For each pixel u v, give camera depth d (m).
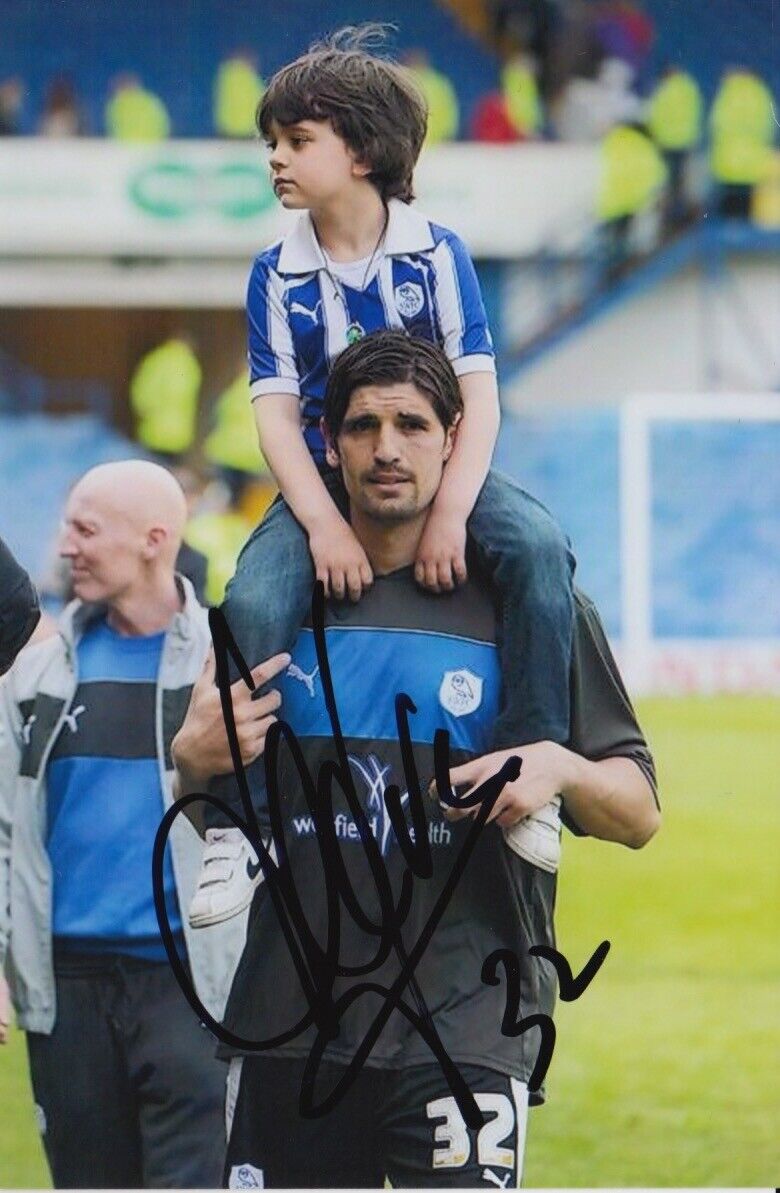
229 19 12.36
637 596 13.61
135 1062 4.33
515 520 4.12
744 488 13.82
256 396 4.12
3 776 4.41
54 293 13.09
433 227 4.12
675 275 14.02
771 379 14.40
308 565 4.12
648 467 13.60
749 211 14.00
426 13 12.79
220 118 12.69
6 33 12.50
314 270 4.09
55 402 13.38
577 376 13.87
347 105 4.04
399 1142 4.03
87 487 4.48
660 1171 5.35
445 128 12.95
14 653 3.72
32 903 4.37
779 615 13.53
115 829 4.37
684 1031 6.88
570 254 13.59
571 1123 5.83
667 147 13.59
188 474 12.41
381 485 4.06
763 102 13.59
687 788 10.16
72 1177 4.41
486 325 4.14
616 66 13.29
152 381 13.02
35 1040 4.39
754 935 8.12
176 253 12.91
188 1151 4.30
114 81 12.64
